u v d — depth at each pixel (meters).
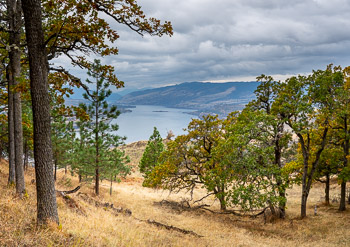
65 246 6.51
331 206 25.22
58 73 8.38
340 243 14.12
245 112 21.34
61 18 8.30
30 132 20.72
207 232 15.69
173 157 23.72
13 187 11.55
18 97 10.72
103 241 8.20
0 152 24.61
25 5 6.27
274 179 19.91
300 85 18.52
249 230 17.50
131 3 7.28
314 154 22.72
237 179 18.64
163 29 7.89
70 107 8.84
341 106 19.39
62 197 12.50
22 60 10.70
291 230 17.53
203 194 34.28
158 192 34.78
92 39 7.21
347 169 20.66
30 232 6.59
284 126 20.59
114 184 38.66
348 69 20.42
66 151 25.69
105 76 8.38
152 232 12.35
